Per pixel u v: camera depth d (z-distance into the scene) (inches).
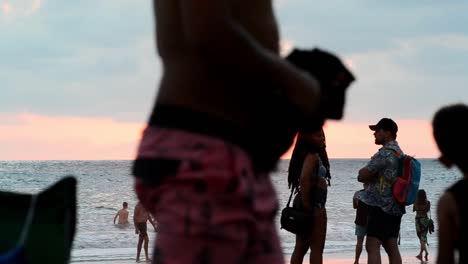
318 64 94.5
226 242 84.8
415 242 1147.9
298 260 365.1
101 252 980.6
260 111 88.4
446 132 163.9
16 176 4953.3
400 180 380.8
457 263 161.0
